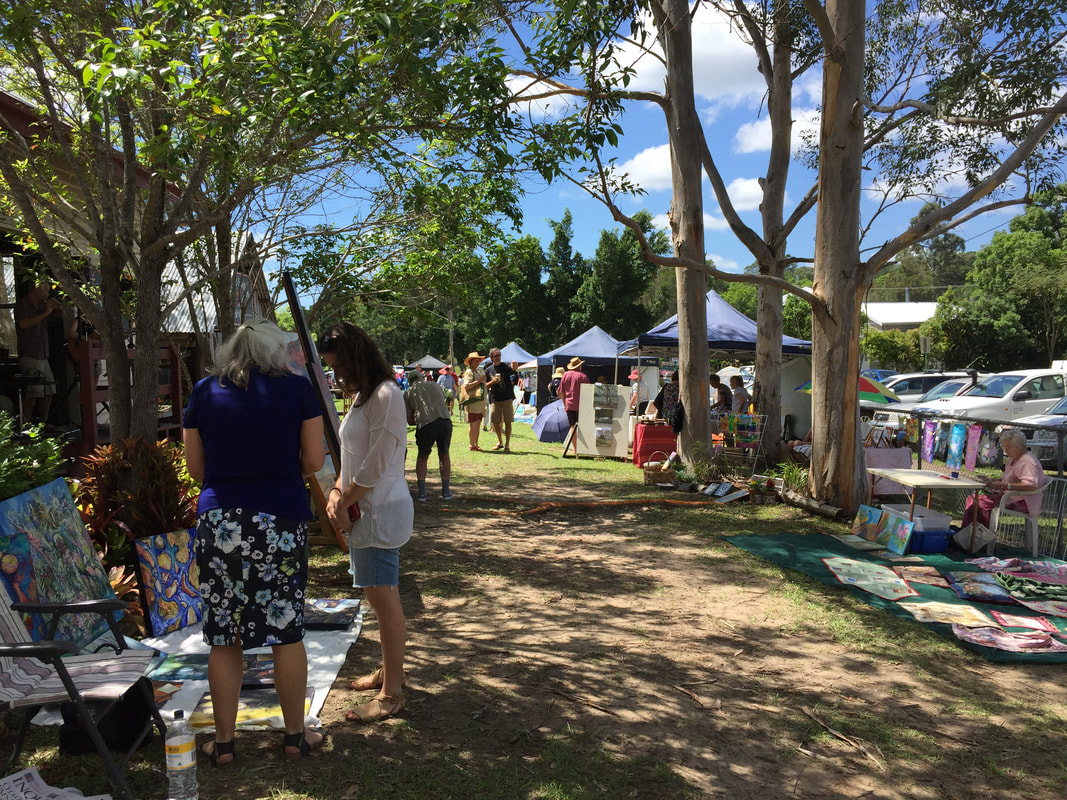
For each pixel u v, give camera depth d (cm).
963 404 1589
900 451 947
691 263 821
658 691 391
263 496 288
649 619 505
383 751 318
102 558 461
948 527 698
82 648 370
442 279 923
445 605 527
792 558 662
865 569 626
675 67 1084
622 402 1392
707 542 727
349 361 333
